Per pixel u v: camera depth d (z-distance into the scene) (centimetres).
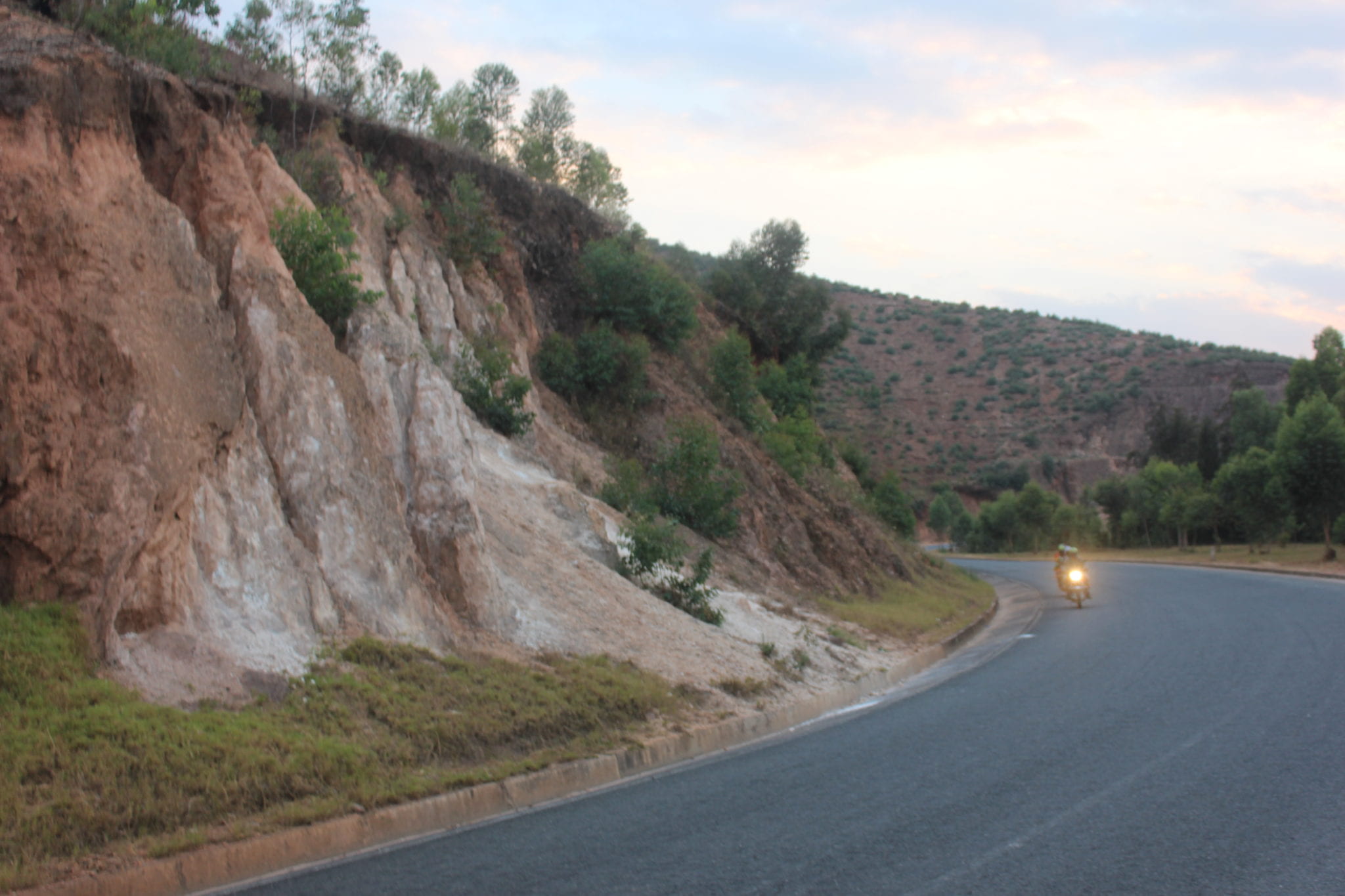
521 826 671
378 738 752
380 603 968
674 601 1494
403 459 1145
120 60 966
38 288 779
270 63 2017
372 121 2142
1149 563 4775
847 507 3111
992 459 9956
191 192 1073
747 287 4375
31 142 829
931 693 1260
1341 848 555
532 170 3116
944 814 658
